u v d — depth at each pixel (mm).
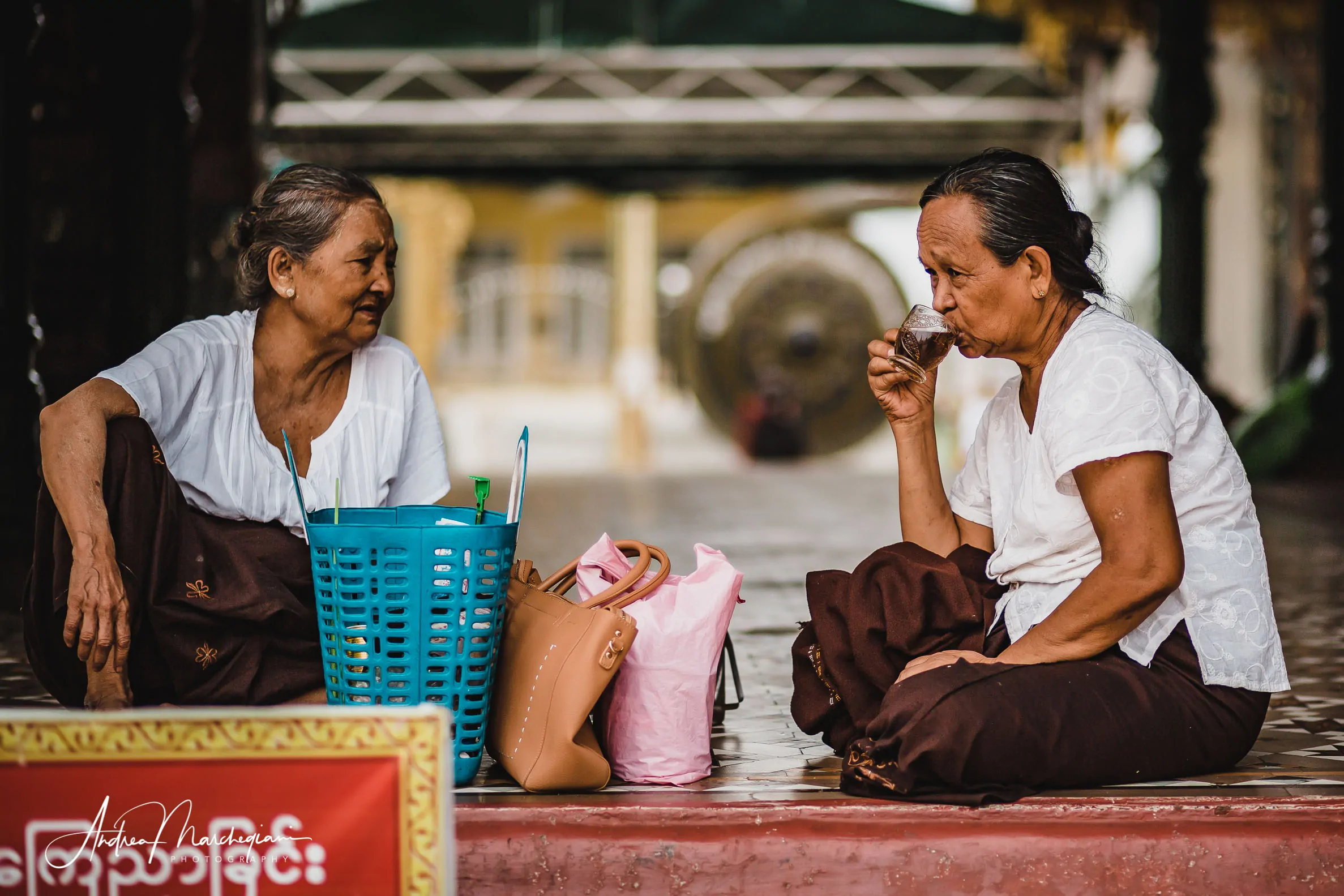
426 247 34344
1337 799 3824
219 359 4422
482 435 35344
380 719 3135
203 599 4199
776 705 5480
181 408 4352
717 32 20938
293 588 4465
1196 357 17406
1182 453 4051
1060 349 4012
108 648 3922
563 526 13859
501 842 3834
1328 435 16375
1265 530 12328
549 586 4551
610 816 3838
